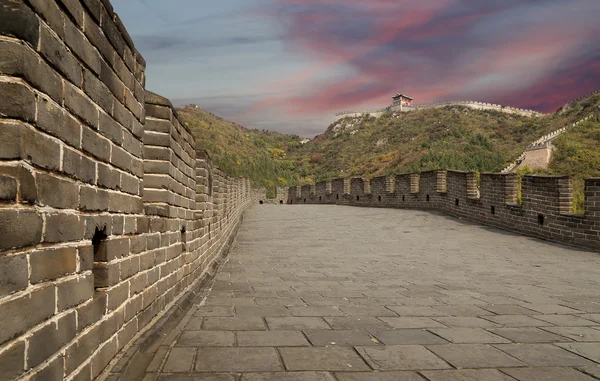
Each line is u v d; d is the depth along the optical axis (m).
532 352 3.81
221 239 11.08
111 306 3.01
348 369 3.38
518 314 5.22
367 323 4.76
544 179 13.75
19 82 1.79
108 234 2.95
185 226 5.98
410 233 15.34
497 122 121.19
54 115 2.11
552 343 4.07
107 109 2.90
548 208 13.59
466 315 5.16
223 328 4.47
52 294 2.08
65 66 2.23
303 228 17.03
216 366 3.39
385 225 17.69
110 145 2.97
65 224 2.23
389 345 3.98
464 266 9.27
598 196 11.64
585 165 70.19
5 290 1.67
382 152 120.62
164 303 4.73
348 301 5.91
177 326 4.41
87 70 2.54
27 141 1.84
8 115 1.76
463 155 98.62
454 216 19.83
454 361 3.58
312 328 4.53
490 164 90.31
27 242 1.83
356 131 142.25
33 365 1.88
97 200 2.72
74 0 2.34
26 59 1.83
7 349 1.69
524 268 9.05
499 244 12.82
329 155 132.38
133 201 3.56
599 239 11.58
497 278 7.89
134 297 3.61
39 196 1.96
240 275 8.05
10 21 1.77
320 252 11.30
